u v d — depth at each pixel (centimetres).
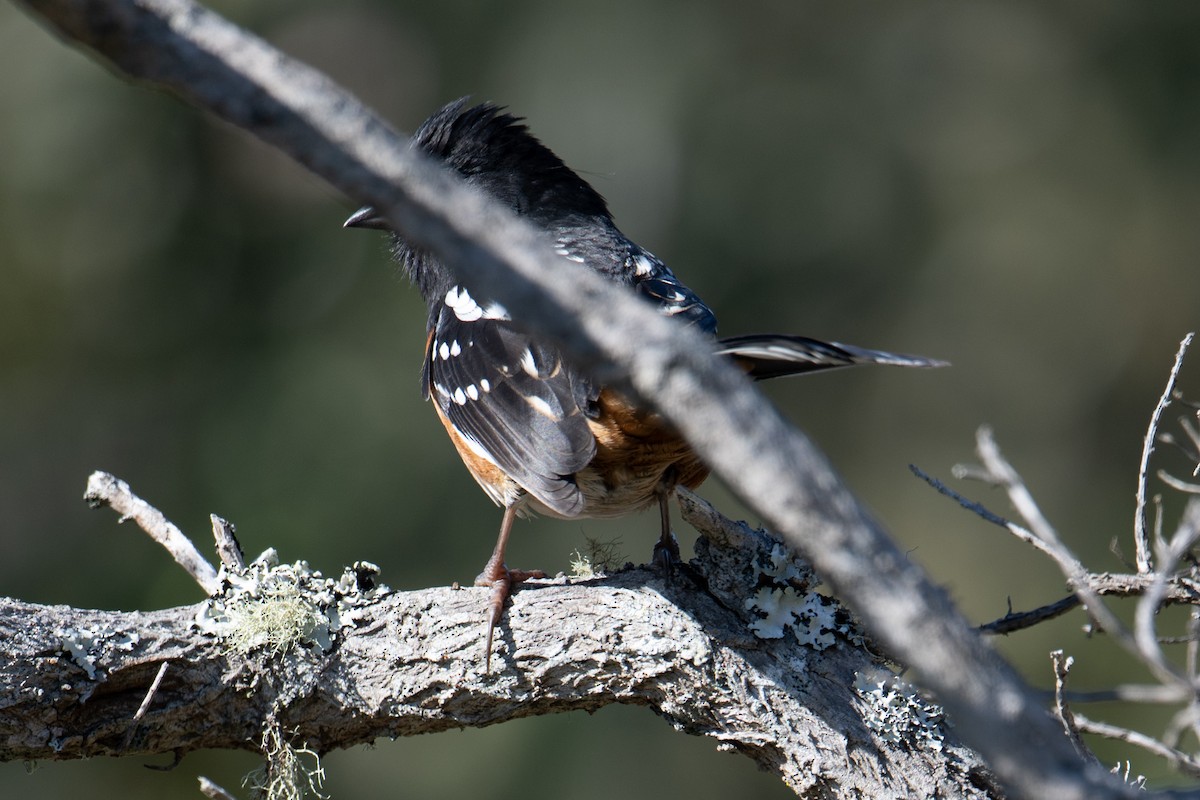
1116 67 1623
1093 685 1167
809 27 1617
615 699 477
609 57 1526
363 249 1368
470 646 475
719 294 1539
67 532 1286
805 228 1566
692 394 221
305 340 1345
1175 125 1592
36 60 1363
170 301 1359
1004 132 1617
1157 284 1569
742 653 465
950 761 448
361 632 480
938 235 1592
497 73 1526
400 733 492
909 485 1516
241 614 474
